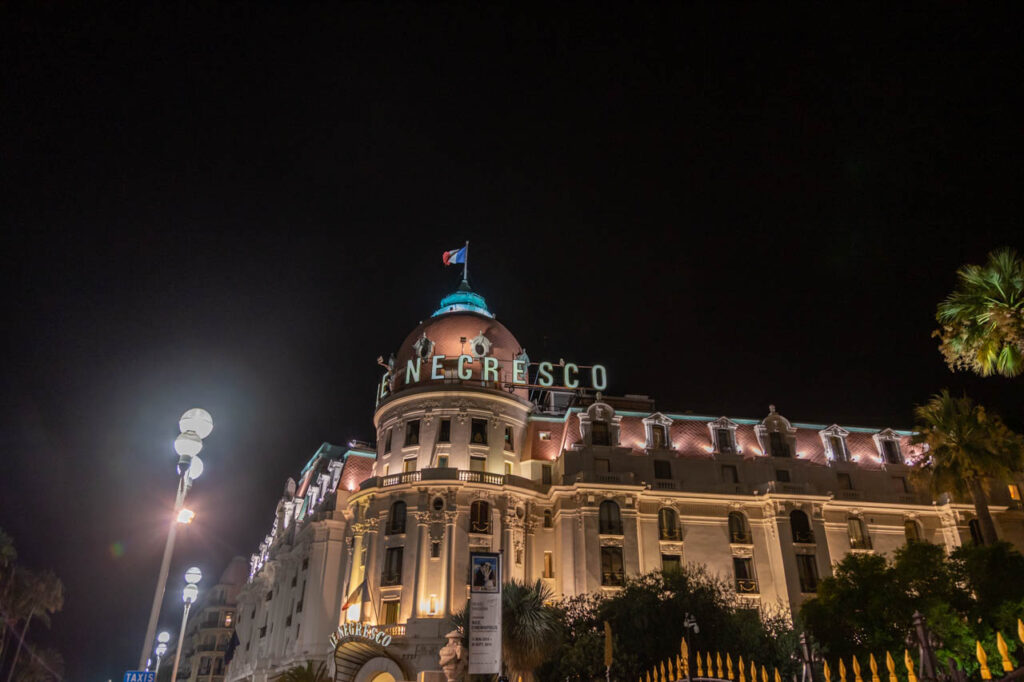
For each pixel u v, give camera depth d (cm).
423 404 6212
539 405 7006
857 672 1243
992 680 970
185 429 2162
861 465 6303
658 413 6284
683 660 1773
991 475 4872
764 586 5662
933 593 3869
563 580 5494
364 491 5891
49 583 7394
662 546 5716
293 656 6203
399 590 5403
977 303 2675
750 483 6053
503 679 2214
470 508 5656
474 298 7194
